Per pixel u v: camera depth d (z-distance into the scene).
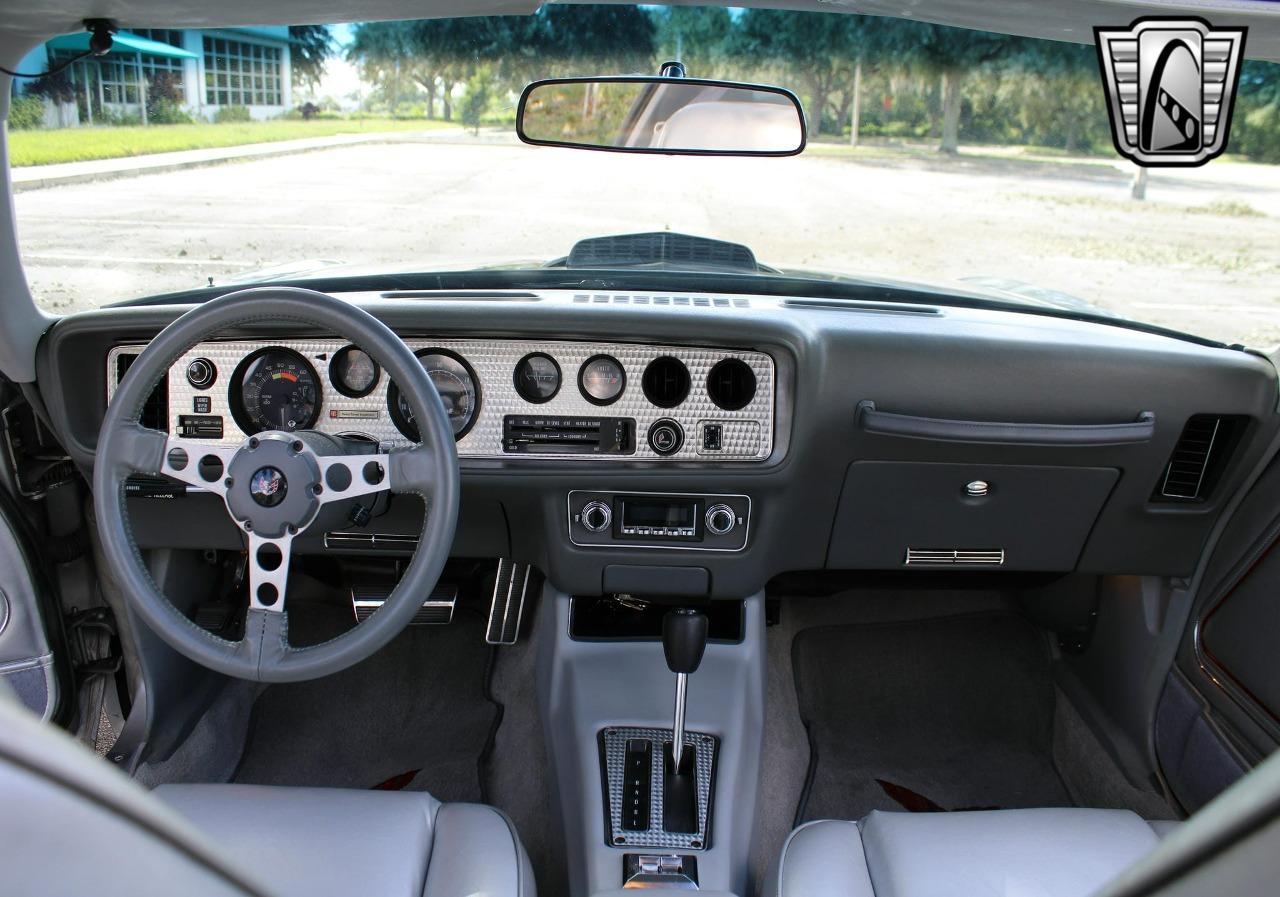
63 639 2.14
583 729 2.10
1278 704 1.82
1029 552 2.23
